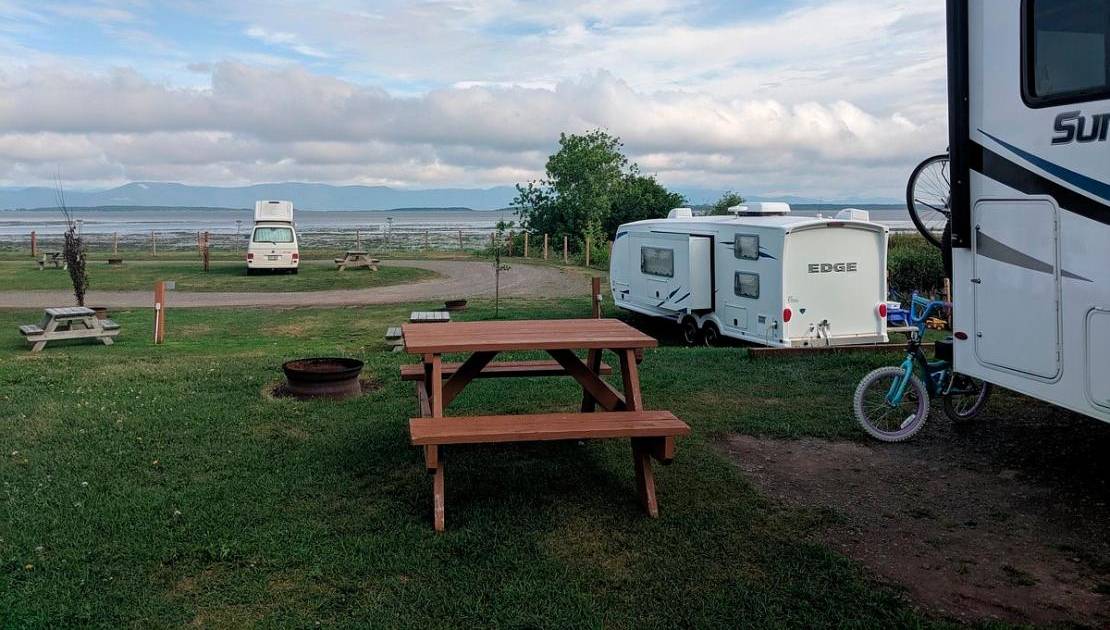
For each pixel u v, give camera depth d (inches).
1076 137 175.6
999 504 193.9
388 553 164.6
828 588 150.8
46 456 226.7
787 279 482.3
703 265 550.0
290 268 1130.7
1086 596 149.7
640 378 330.0
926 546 170.9
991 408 279.7
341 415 272.4
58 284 960.3
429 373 244.1
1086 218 174.2
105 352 479.5
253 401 293.0
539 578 154.5
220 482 206.1
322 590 150.3
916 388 246.2
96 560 160.9
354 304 805.2
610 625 138.5
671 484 205.2
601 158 1601.9
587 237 1332.4
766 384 319.3
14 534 171.6
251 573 156.4
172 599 146.6
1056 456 227.9
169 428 256.1
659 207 1601.9
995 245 201.2
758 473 216.1
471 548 167.0
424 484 204.2
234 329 625.6
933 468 220.2
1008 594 150.4
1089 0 169.8
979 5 202.1
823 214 555.2
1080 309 177.2
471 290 945.5
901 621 138.4
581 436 177.0
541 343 199.2
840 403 288.5
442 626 138.2
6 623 135.7
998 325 201.5
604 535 174.2
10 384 329.1
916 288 718.5
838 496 199.3
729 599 146.5
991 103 199.6
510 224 1644.9
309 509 187.8
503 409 281.4
